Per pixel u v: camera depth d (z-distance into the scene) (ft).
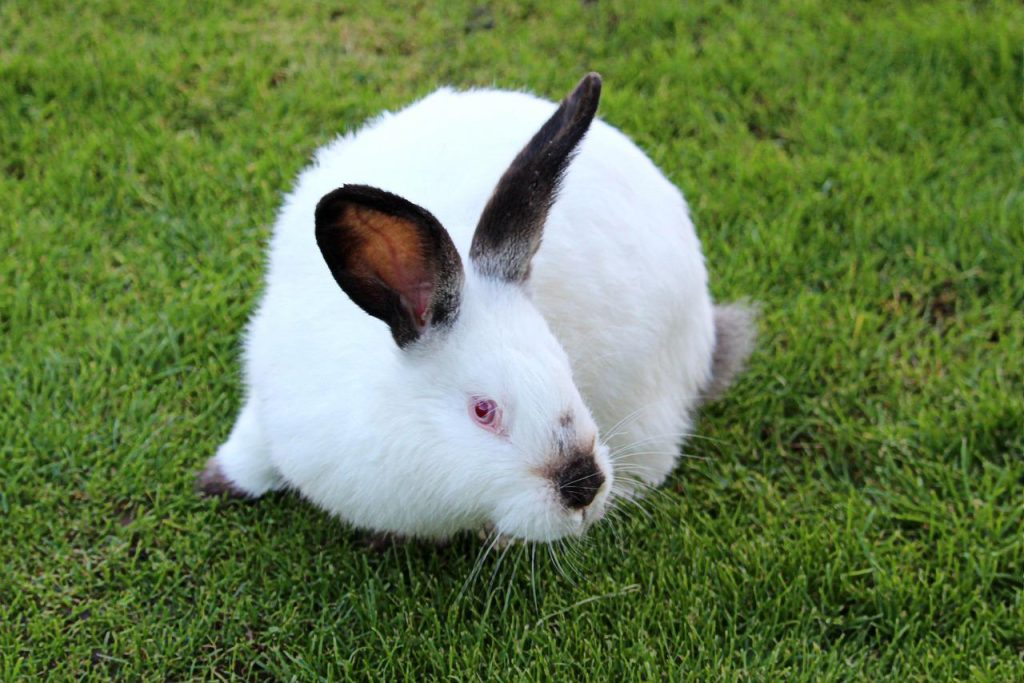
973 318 4.44
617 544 3.92
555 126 3.44
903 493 4.08
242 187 4.63
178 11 5.19
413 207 3.27
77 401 4.11
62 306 4.33
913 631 3.79
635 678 3.68
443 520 3.64
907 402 4.25
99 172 4.68
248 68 5.01
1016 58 5.13
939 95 5.01
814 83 5.08
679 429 4.13
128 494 3.98
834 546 3.94
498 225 3.45
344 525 3.96
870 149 4.89
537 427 3.39
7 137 4.73
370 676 3.68
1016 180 4.77
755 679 3.70
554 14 5.33
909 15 5.35
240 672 3.74
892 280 4.53
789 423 4.23
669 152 4.84
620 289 3.84
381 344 3.53
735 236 4.62
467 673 3.69
